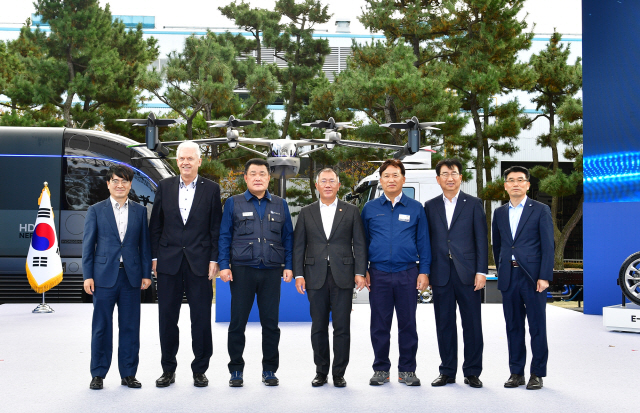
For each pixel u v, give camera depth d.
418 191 12.12
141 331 6.95
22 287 11.20
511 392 4.34
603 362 5.36
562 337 6.66
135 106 20.70
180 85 20.50
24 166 11.47
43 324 7.41
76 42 19.41
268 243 4.61
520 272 4.57
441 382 4.55
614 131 8.55
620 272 7.22
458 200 4.73
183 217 4.62
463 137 20.64
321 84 20.16
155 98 26.08
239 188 21.30
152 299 10.73
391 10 19.28
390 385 4.56
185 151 4.60
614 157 8.53
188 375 4.88
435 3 20.41
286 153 10.89
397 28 19.44
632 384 4.55
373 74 18.20
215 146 20.08
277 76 23.45
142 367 5.16
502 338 6.59
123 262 4.52
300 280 4.70
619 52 8.51
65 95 22.36
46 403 4.01
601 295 8.53
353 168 24.31
